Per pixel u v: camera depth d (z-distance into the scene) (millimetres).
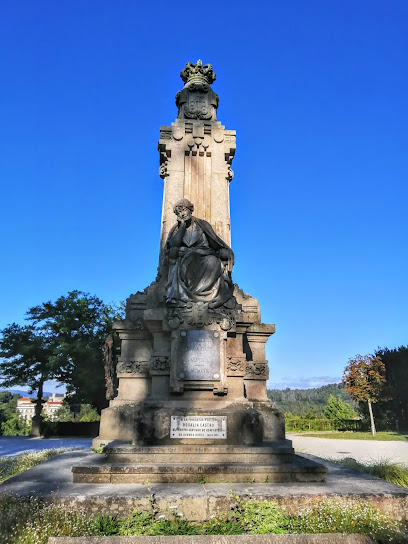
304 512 6277
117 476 7641
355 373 42094
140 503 6449
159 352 10656
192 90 15281
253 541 4434
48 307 39875
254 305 13195
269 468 7793
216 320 10391
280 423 11422
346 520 5949
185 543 4367
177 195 14039
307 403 113375
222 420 8984
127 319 12797
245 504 6383
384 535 5676
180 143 14516
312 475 7848
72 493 6766
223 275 11133
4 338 38875
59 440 31375
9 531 5523
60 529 5586
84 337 38906
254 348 12742
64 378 38125
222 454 8398
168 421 8930
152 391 10398
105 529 5816
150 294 12789
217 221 13945
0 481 9625
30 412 126375
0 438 35406
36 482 7734
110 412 12031
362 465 10414
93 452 11602
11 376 39188
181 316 10375
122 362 12500
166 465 7871
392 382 42969
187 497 6516
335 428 45750
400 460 15484
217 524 5953
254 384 12336
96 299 40500
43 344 39031
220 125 14906
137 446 8547
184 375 9984
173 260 11242
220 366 10102
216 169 14422
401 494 6855
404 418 42531
